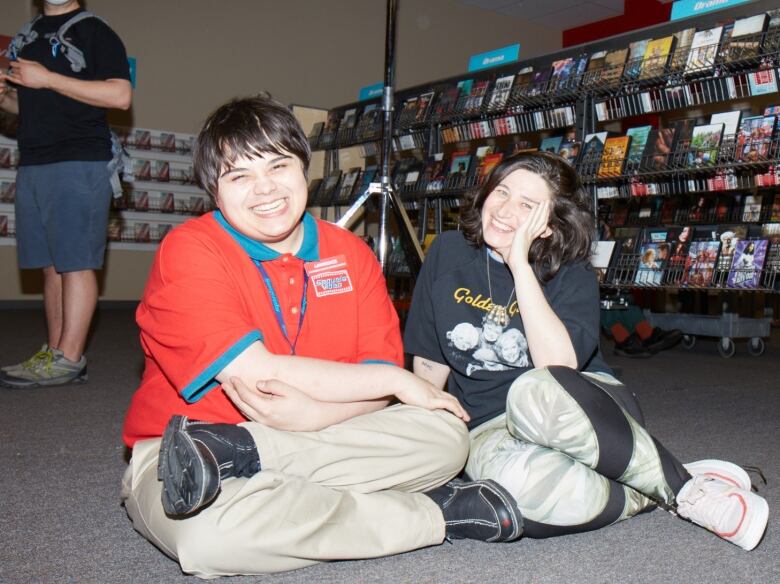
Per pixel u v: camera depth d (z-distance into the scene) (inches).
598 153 144.8
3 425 91.9
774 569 48.8
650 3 329.7
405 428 50.1
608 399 52.2
